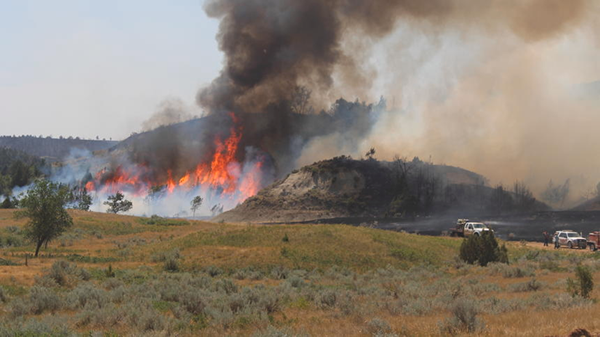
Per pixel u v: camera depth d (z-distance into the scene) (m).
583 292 18.28
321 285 31.73
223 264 43.56
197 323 15.76
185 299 19.66
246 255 45.66
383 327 13.18
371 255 46.81
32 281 29.38
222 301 19.72
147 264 45.34
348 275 39.78
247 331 14.47
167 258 45.59
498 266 37.34
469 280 30.36
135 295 22.61
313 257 45.31
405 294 23.30
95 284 29.58
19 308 18.36
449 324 13.12
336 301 20.25
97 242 68.25
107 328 15.02
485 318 14.62
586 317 13.09
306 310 19.34
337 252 46.91
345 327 14.45
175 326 15.10
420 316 16.56
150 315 14.96
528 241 82.12
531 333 11.41
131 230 82.38
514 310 16.55
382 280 34.47
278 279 38.50
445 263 46.25
